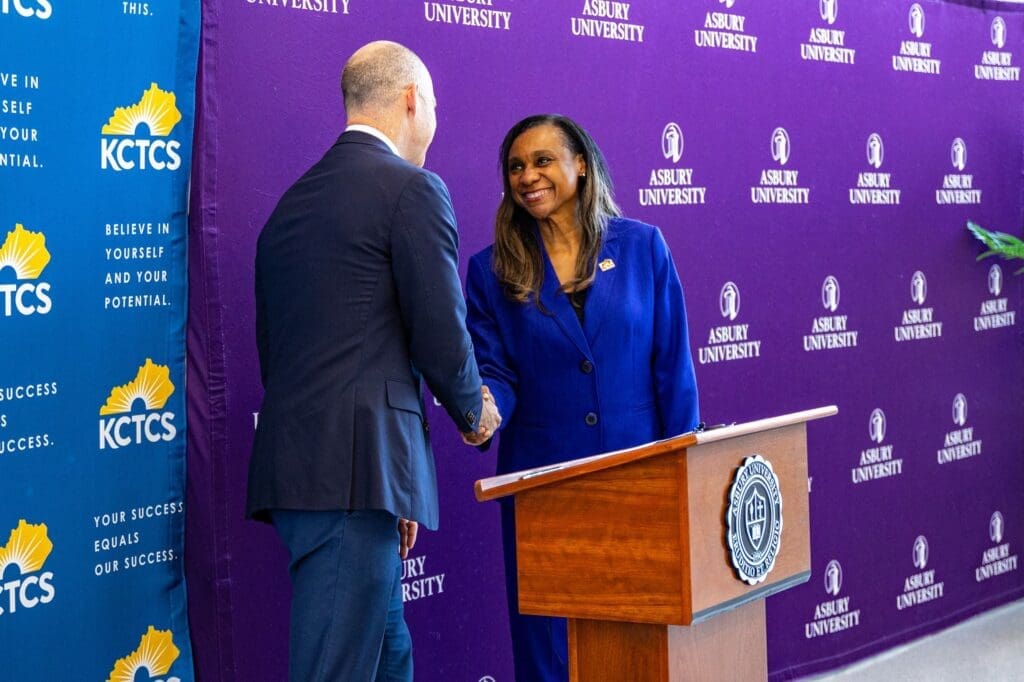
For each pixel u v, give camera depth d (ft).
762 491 6.81
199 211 8.84
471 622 10.65
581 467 6.48
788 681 12.91
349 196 7.72
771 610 12.78
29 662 8.11
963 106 14.82
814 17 13.08
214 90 8.89
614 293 8.92
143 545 8.67
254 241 9.22
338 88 9.61
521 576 6.81
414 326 7.61
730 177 12.30
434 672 10.40
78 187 8.21
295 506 7.51
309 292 7.68
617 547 6.47
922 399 14.46
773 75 12.68
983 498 15.34
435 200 7.74
